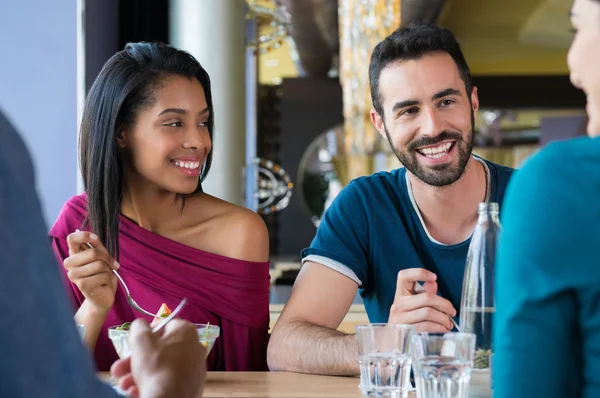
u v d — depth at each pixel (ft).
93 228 6.89
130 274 6.91
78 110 10.38
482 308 4.43
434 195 6.34
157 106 6.66
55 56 10.37
